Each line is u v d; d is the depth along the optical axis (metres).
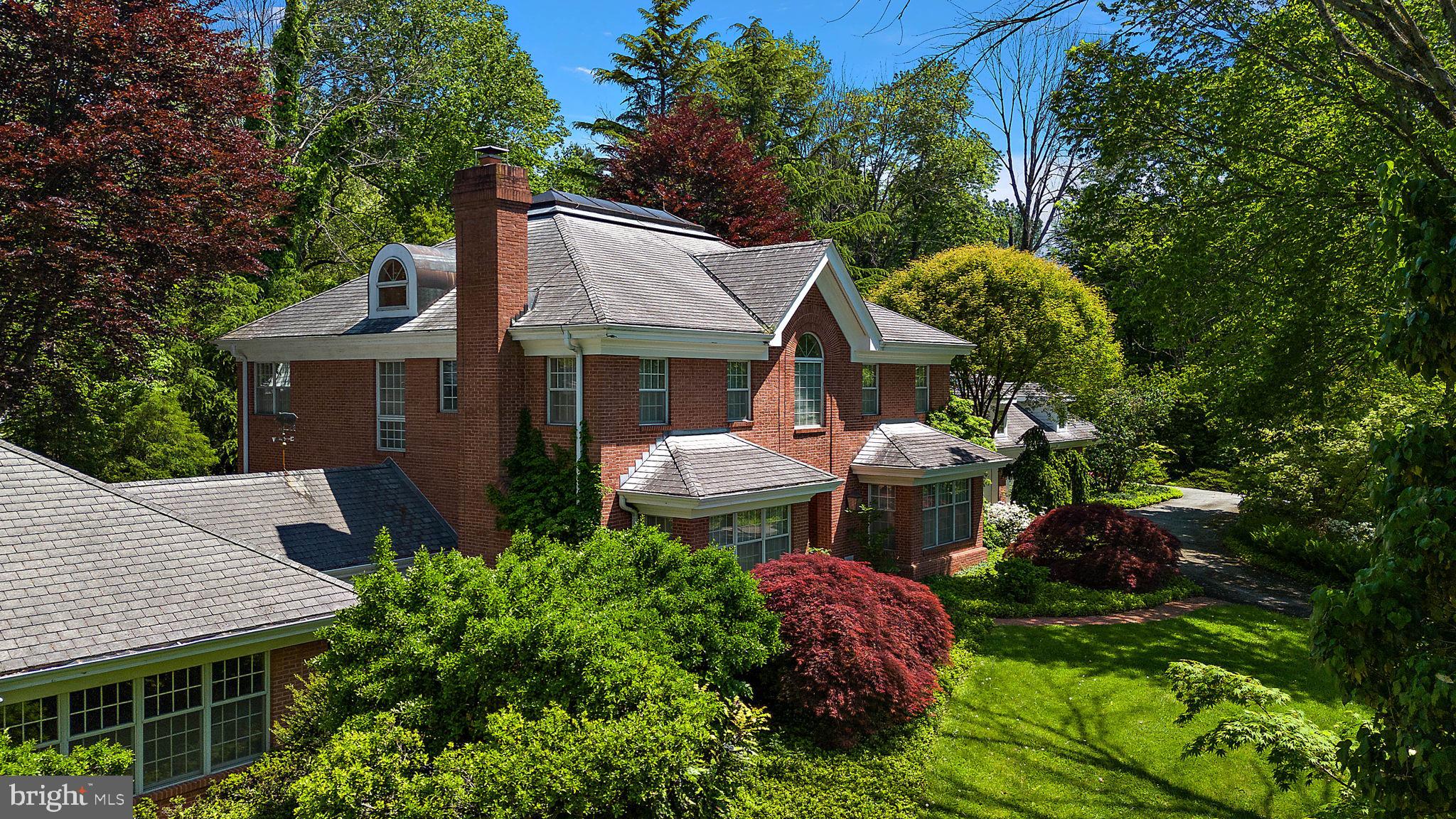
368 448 21.22
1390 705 5.65
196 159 21.56
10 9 19.52
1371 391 24.08
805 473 19.77
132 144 19.95
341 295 23.00
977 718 14.53
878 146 50.28
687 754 9.05
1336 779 8.35
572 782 8.32
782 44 47.41
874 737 13.45
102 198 20.23
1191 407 46.31
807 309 22.34
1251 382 21.06
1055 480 32.09
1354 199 18.03
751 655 12.17
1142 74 19.66
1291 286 19.53
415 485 20.25
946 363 28.81
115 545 11.65
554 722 8.97
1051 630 19.19
